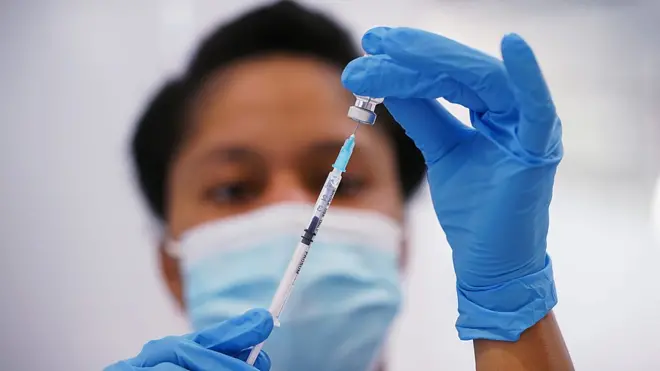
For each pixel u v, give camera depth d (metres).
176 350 0.97
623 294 1.56
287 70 1.50
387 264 1.47
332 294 1.42
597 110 1.60
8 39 1.51
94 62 1.51
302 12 1.52
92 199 1.50
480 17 1.59
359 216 1.46
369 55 0.90
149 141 1.50
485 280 0.94
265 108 1.49
